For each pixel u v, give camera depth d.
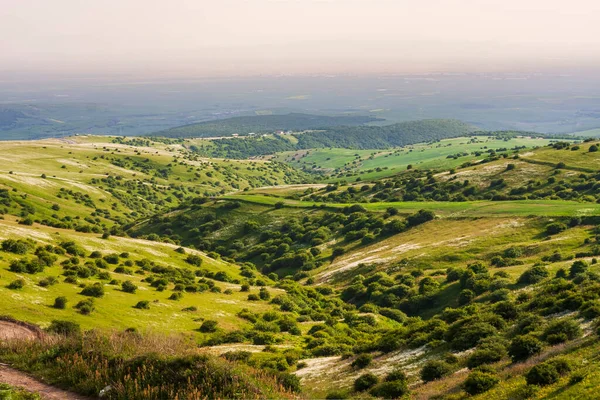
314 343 63.16
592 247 92.81
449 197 187.50
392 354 47.03
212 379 21.34
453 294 88.88
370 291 106.44
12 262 63.69
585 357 25.91
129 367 22.22
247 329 70.06
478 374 27.31
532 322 39.16
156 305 70.19
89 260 88.06
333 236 166.62
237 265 150.25
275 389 23.34
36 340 26.83
